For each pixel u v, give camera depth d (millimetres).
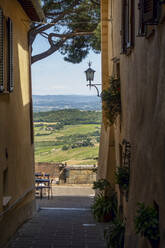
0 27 9359
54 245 9875
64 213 16375
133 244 7652
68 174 26844
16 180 12102
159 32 5953
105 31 16875
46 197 22844
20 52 13445
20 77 13344
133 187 8242
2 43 9445
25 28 14609
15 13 12266
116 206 13719
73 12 21406
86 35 22359
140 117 7707
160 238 5672
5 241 9984
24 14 13898
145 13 6078
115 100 12008
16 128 12305
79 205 20297
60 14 21297
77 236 11047
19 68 13164
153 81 6438
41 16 14688
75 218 14711
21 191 12969
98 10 21516
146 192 6750
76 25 21656
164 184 5504
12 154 11508
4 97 10469
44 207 19547
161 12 5633
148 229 5883
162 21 5699
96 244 10094
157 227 5879
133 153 8523
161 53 5836
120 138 11969
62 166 27328
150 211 6023
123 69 11031
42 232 11539
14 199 11664
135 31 8469
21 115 13375
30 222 13523
